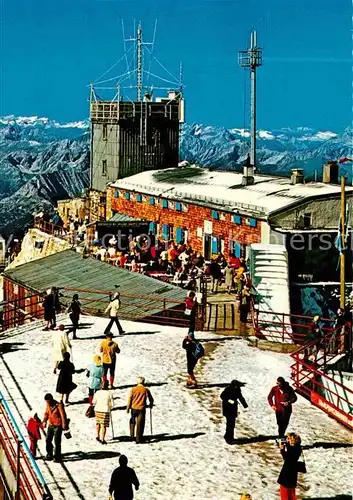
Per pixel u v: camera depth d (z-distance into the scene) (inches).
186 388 1121.4
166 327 1476.4
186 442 930.7
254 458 888.3
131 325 1487.5
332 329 1342.3
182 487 815.1
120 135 3115.2
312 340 1272.1
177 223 2290.8
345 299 1691.7
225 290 1756.9
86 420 999.6
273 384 1147.9
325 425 1002.1
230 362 1254.3
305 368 1167.6
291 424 999.0
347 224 1792.6
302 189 2012.8
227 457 890.1
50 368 1218.0
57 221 3634.4
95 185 3282.5
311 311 1713.8
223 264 1891.0
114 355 1096.2
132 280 1798.7
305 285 1726.1
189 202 2207.2
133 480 729.6
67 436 933.8
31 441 874.1
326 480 836.6
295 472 747.4
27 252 3105.3
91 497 789.9
